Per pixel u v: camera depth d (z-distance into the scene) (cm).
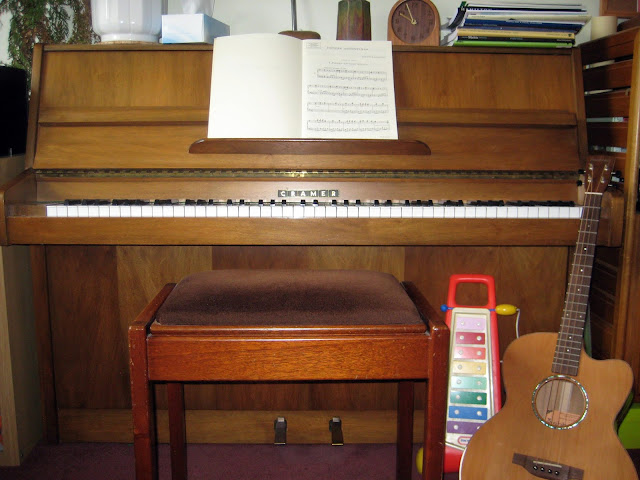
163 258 183
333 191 168
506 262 184
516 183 172
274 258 184
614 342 177
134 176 169
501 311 167
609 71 183
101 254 182
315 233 153
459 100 177
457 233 154
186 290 130
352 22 190
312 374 120
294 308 122
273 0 224
